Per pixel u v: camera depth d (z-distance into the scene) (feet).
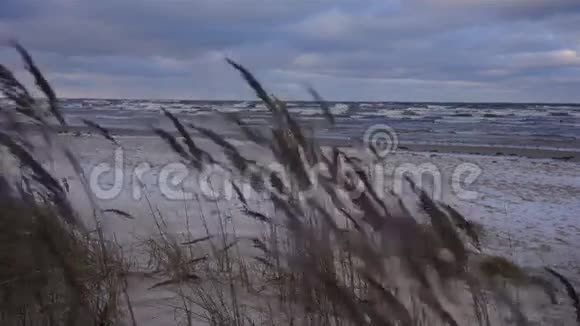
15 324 10.12
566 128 116.47
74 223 11.07
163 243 15.43
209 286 13.17
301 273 10.83
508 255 19.07
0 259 9.95
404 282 9.62
